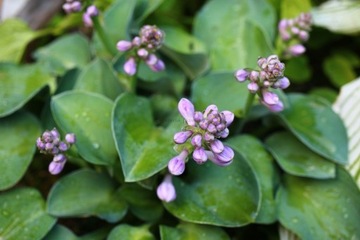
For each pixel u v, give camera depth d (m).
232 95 0.58
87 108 0.56
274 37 0.65
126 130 0.54
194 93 0.58
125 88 0.60
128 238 0.55
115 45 0.62
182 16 0.75
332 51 0.74
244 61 0.63
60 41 0.67
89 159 0.54
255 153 0.58
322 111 0.60
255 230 0.62
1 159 0.57
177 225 0.56
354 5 0.68
